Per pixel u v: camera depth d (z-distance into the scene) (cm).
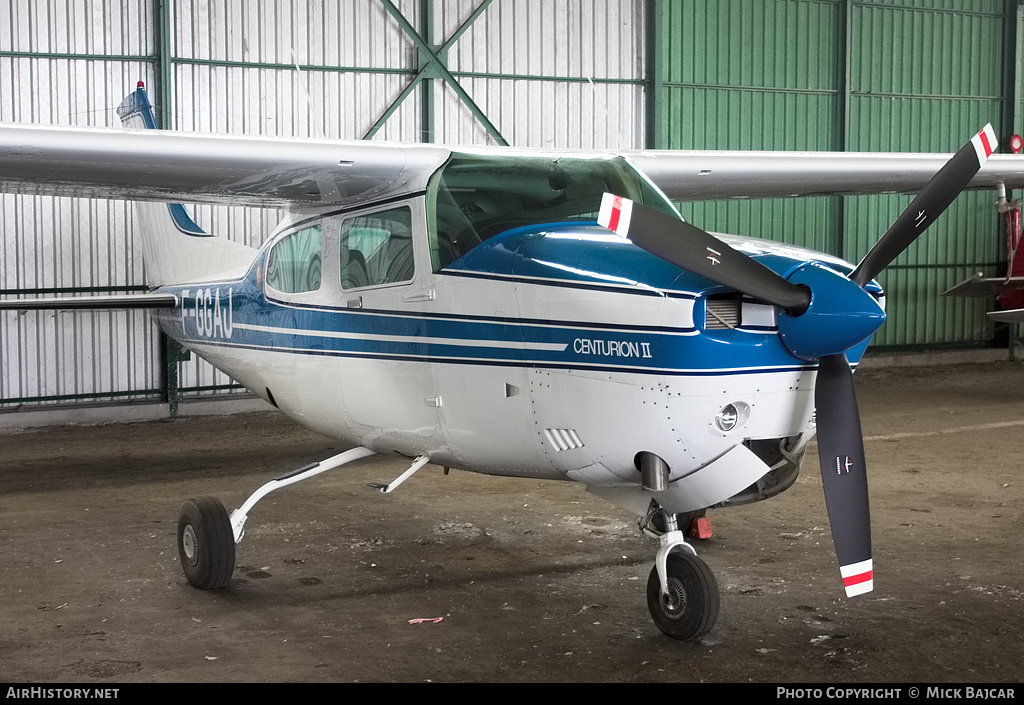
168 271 710
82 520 567
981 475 652
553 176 405
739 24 1168
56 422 914
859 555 343
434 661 356
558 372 358
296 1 976
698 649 364
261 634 385
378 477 675
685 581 367
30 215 914
